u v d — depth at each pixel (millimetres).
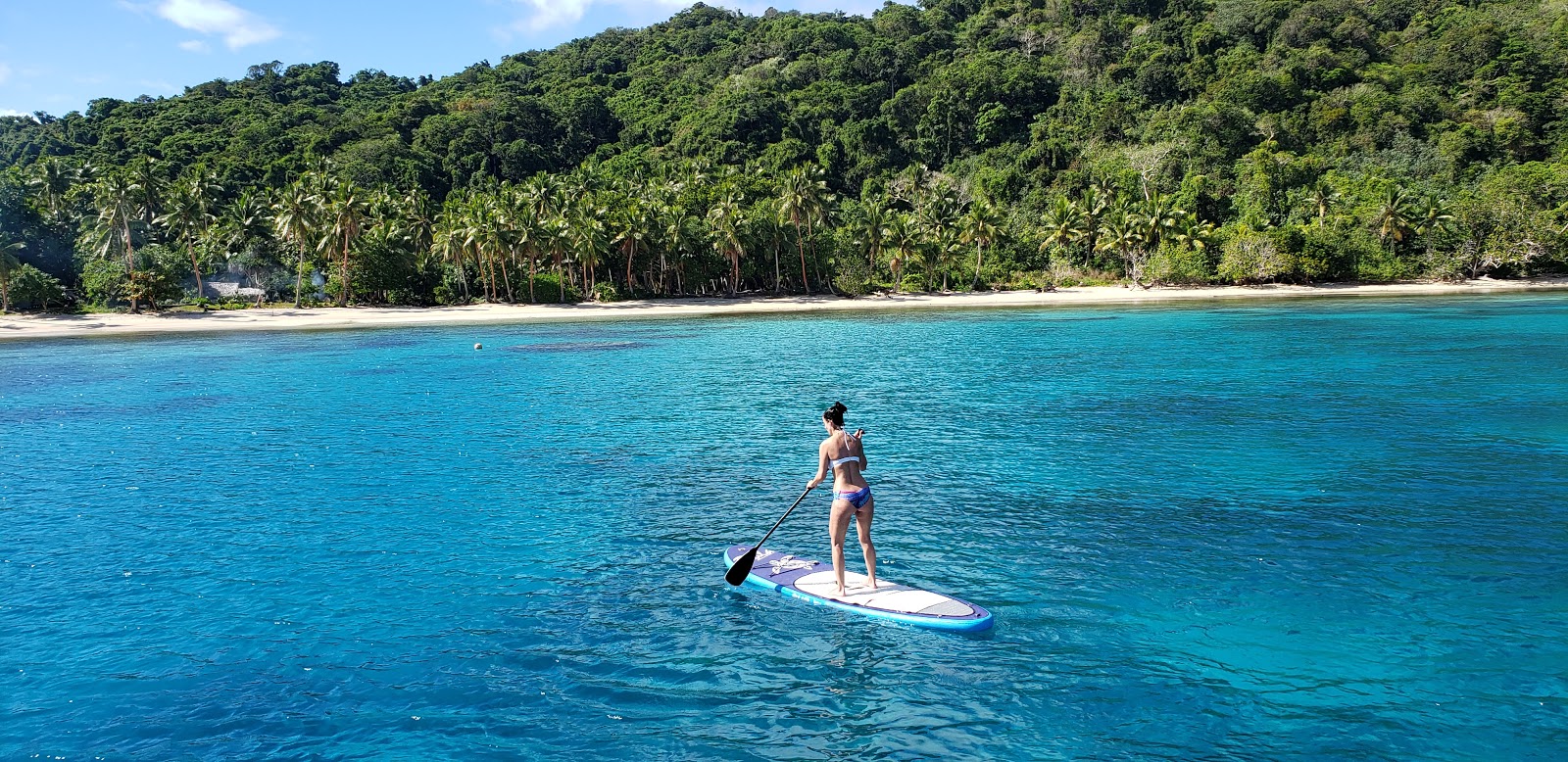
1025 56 156125
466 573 12219
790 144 135625
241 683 9039
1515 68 124438
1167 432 21516
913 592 10820
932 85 144500
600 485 17312
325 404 29188
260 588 11766
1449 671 8812
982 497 15805
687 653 9570
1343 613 10273
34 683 9078
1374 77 126188
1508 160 108125
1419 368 32094
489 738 7941
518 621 10508
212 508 15984
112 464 20109
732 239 87938
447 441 22234
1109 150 121562
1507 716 7941
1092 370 34000
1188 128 114750
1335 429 21406
